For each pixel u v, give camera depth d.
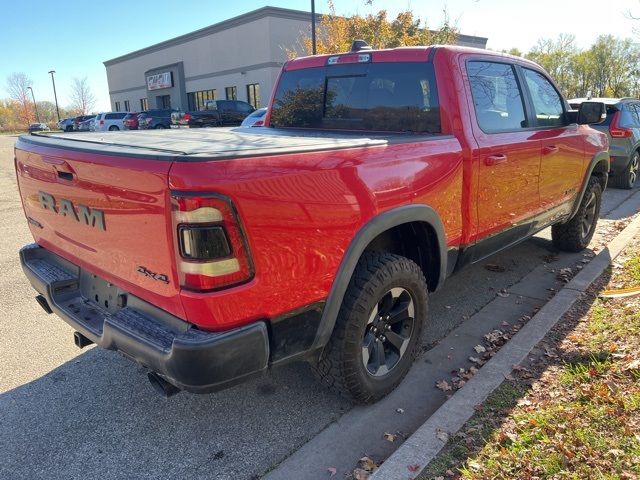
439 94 3.45
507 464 2.41
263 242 2.17
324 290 2.49
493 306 4.49
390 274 2.83
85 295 2.95
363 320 2.76
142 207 2.18
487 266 5.50
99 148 2.41
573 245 5.71
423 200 3.01
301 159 2.33
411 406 3.09
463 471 2.37
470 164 3.38
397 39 17.88
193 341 2.09
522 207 4.13
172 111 30.08
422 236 3.26
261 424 2.96
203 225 2.01
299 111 4.34
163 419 3.03
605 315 3.89
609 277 4.75
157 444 2.82
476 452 2.53
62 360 3.73
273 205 2.19
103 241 2.52
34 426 2.97
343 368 2.79
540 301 4.58
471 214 3.49
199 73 38.41
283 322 2.36
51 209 2.92
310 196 2.34
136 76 48.09
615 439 2.47
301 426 2.94
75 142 2.77
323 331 2.57
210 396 3.25
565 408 2.77
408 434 2.84
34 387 3.37
